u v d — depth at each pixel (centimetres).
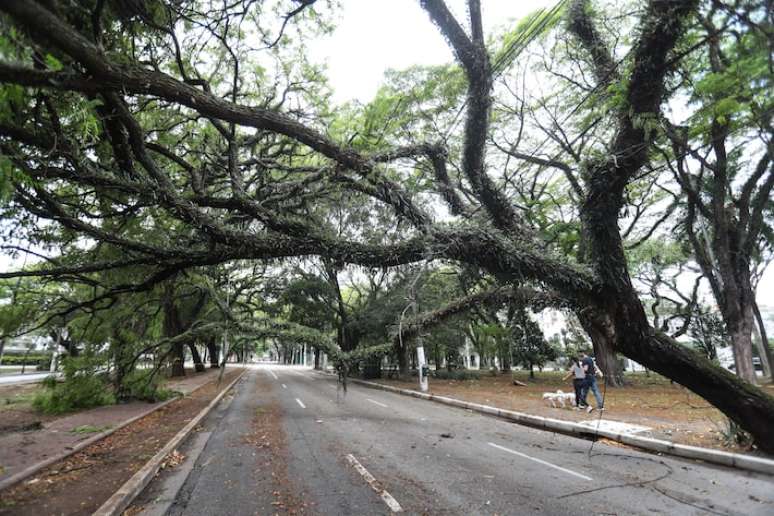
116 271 1183
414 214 848
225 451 864
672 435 955
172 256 867
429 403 1823
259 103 1383
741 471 719
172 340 1616
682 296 2697
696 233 1777
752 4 602
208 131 1218
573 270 820
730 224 1546
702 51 952
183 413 1381
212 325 1617
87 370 1466
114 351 1527
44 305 1279
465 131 880
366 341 3447
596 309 856
